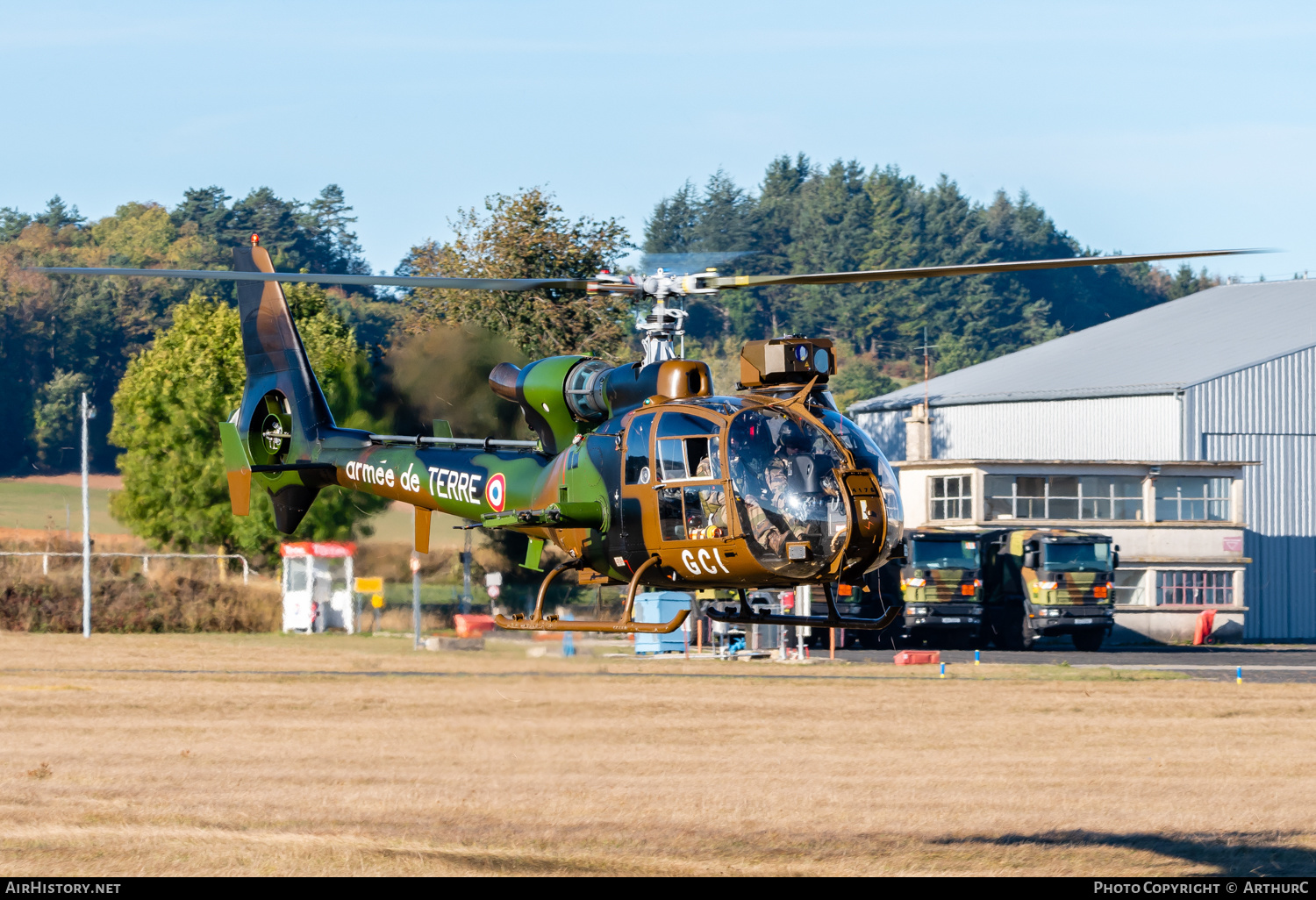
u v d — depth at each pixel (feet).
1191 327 593.42
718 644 332.80
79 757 172.65
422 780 159.22
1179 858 127.54
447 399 388.16
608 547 127.65
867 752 183.83
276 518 181.37
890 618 122.72
